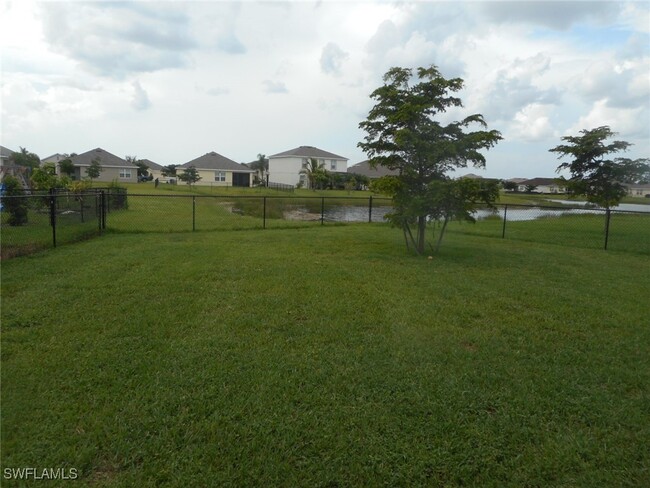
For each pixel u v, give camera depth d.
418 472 2.31
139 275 6.25
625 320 4.83
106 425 2.60
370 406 2.90
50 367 3.30
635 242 12.49
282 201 33.25
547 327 4.57
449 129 8.56
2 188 11.19
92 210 13.53
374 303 5.19
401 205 8.98
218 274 6.46
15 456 2.32
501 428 2.71
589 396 3.12
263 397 2.96
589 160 16.97
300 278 6.34
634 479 2.30
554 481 2.29
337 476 2.26
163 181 68.50
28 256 7.60
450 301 5.41
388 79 8.91
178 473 2.24
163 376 3.21
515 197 46.09
